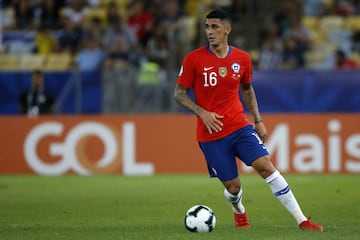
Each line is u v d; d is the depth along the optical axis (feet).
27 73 244.01
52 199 161.48
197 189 179.63
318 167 222.48
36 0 305.32
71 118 225.76
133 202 154.71
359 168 221.66
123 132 224.94
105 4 313.12
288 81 238.68
